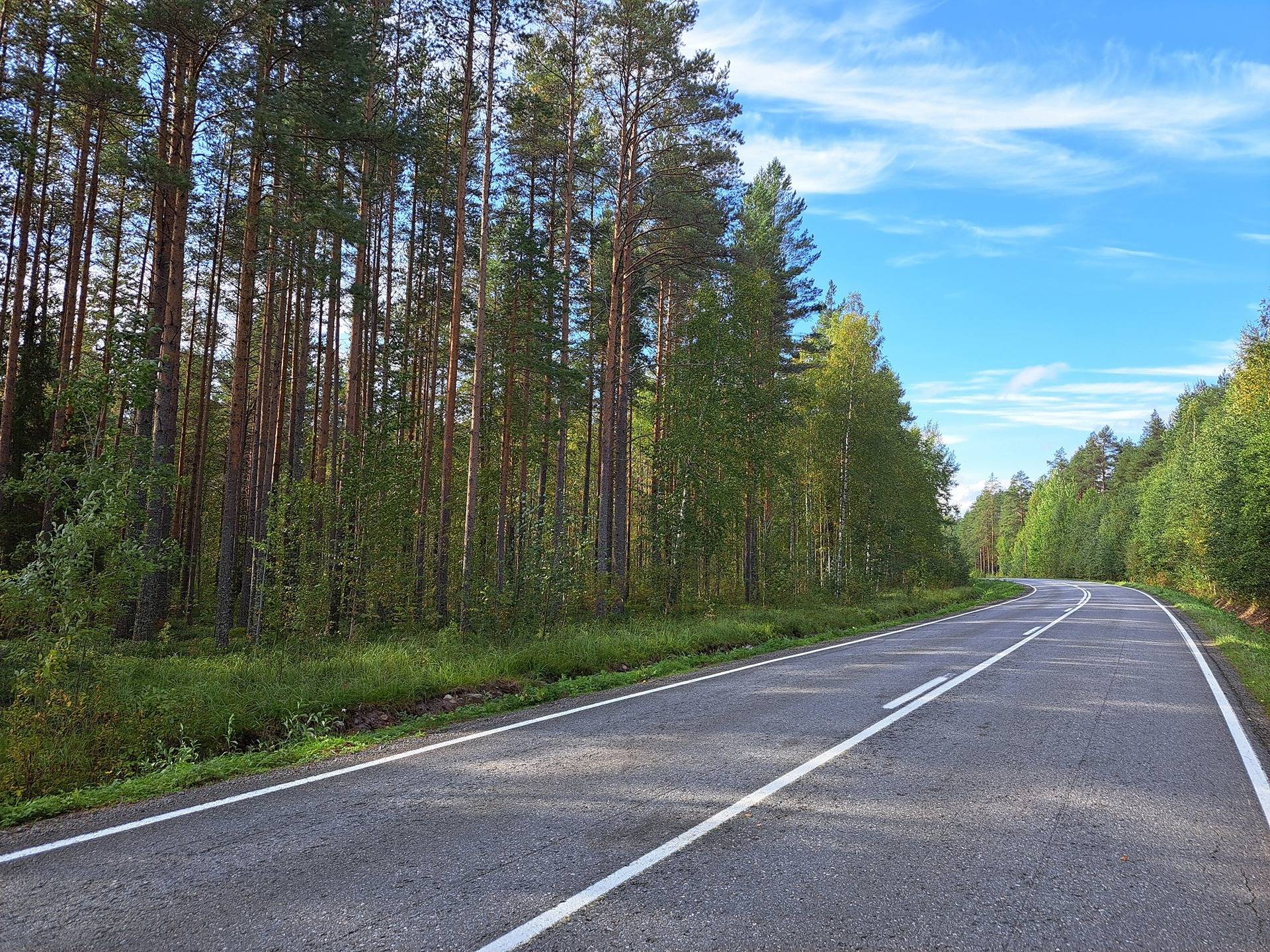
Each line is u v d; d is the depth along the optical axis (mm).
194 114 14656
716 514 21828
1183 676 10836
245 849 4227
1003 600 38844
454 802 5043
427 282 25219
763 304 23109
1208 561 29828
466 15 16016
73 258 18766
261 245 17562
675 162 20203
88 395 8633
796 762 5961
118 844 4371
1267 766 5977
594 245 25672
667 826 4500
